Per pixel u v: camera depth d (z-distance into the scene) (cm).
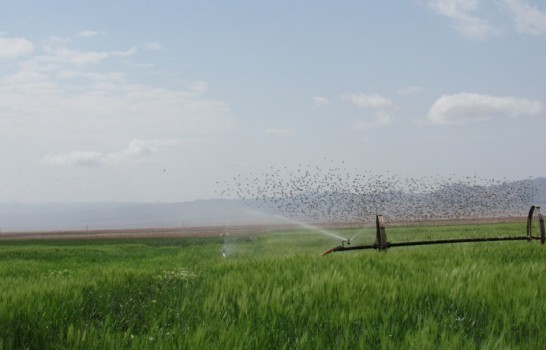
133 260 2672
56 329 790
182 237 7762
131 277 1356
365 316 752
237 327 707
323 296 884
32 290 1034
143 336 692
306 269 1196
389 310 783
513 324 714
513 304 793
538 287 924
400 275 1111
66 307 900
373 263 1329
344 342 656
